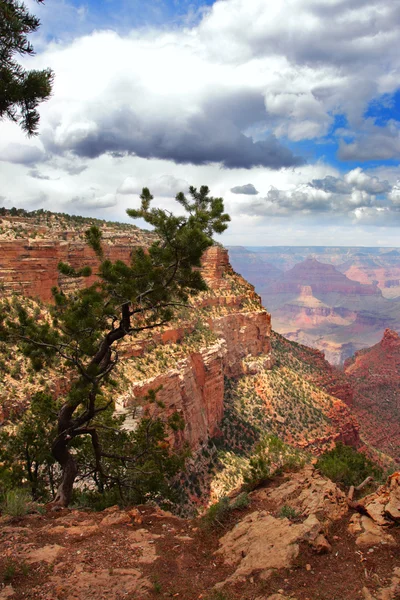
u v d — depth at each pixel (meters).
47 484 22.80
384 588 8.14
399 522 9.94
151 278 16.27
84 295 17.27
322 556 9.41
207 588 9.02
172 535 11.79
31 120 11.45
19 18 9.91
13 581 9.41
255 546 10.00
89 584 9.21
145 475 20.06
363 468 16.41
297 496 12.44
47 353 17.80
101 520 13.09
